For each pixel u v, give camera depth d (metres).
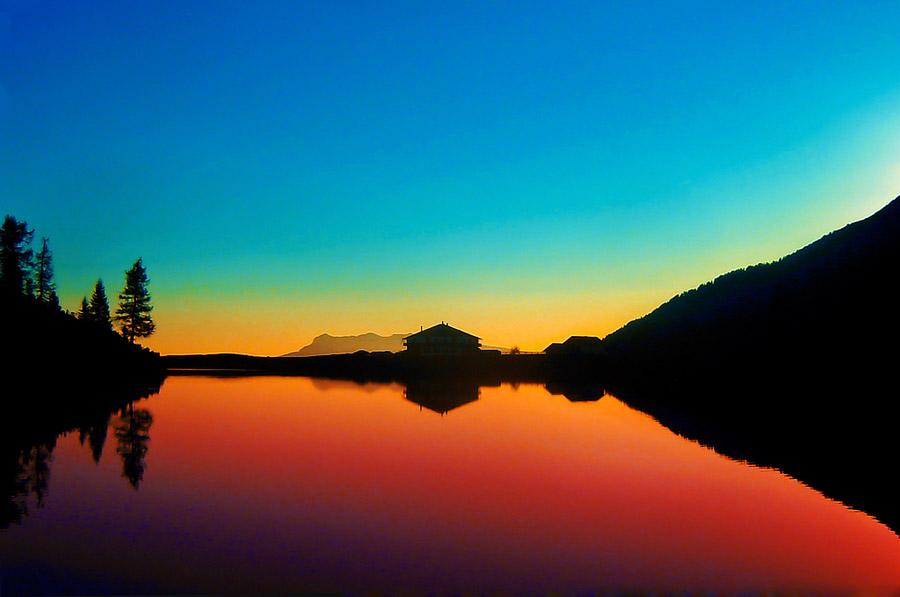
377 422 28.22
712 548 11.43
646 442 22.48
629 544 11.58
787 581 9.95
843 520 13.11
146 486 15.68
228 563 10.32
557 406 35.47
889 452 20.12
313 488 15.54
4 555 10.62
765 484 16.17
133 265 73.81
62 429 25.78
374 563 10.45
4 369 37.16
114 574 9.80
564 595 9.34
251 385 52.28
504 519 13.05
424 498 14.61
